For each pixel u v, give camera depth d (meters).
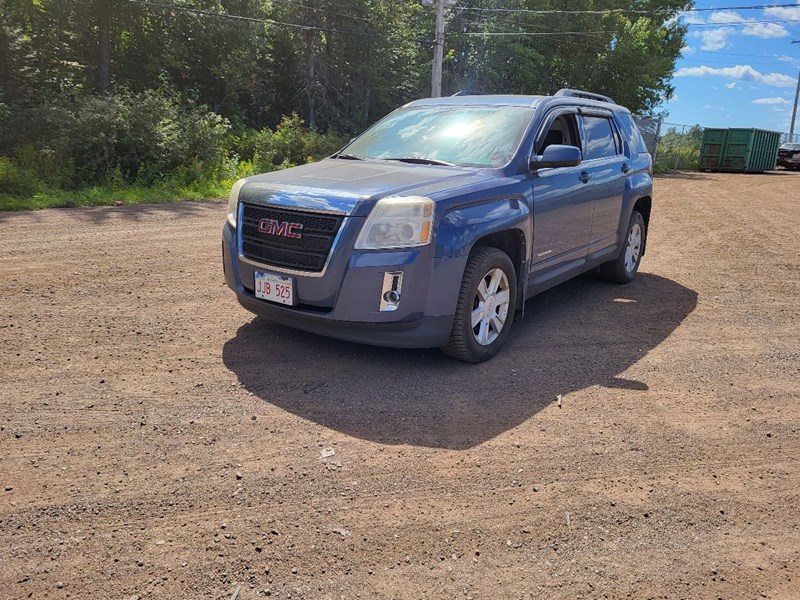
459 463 3.27
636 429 3.75
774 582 2.49
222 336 4.98
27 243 8.42
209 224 10.78
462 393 4.12
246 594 2.28
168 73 26.03
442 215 4.12
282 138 22.72
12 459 3.12
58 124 15.20
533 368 4.62
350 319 4.05
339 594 2.31
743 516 2.93
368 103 32.38
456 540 2.65
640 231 7.45
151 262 7.54
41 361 4.35
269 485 2.99
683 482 3.20
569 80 35.91
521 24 33.12
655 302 6.63
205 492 2.91
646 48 36.09
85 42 25.66
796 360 5.04
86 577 2.33
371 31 30.30
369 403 3.91
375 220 3.99
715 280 7.70
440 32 23.59
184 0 25.55
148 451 3.24
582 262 6.08
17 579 2.31
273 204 4.28
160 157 16.03
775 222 12.66
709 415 3.99
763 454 3.53
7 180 12.51
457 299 4.25
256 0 27.91
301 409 3.79
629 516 2.88
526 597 2.33
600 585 2.42
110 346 4.69
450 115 5.62
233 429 3.51
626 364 4.81
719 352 5.16
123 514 2.72
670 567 2.55
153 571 2.38
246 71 27.39
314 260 4.10
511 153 5.00
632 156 7.04
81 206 12.56
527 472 3.22
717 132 32.59
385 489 3.00
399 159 5.22
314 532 2.65
